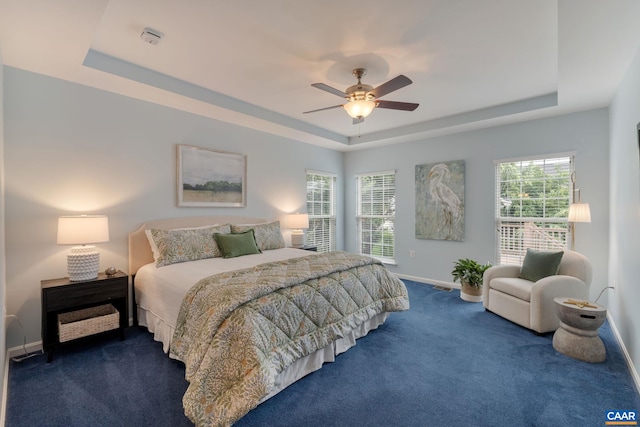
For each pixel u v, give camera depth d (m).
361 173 5.83
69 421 1.76
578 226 3.59
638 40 2.08
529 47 2.44
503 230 4.23
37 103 2.65
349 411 1.86
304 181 5.29
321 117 4.38
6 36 2.05
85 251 2.81
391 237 5.44
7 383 2.12
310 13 2.02
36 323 2.64
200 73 2.95
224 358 1.77
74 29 1.99
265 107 3.95
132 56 2.62
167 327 2.51
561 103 3.32
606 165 3.42
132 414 1.82
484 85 3.20
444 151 4.75
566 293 2.94
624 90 2.63
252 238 3.74
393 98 3.57
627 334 2.46
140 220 3.31
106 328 2.67
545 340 2.81
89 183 2.95
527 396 1.99
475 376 2.23
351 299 2.68
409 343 2.77
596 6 1.73
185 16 2.05
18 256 2.57
